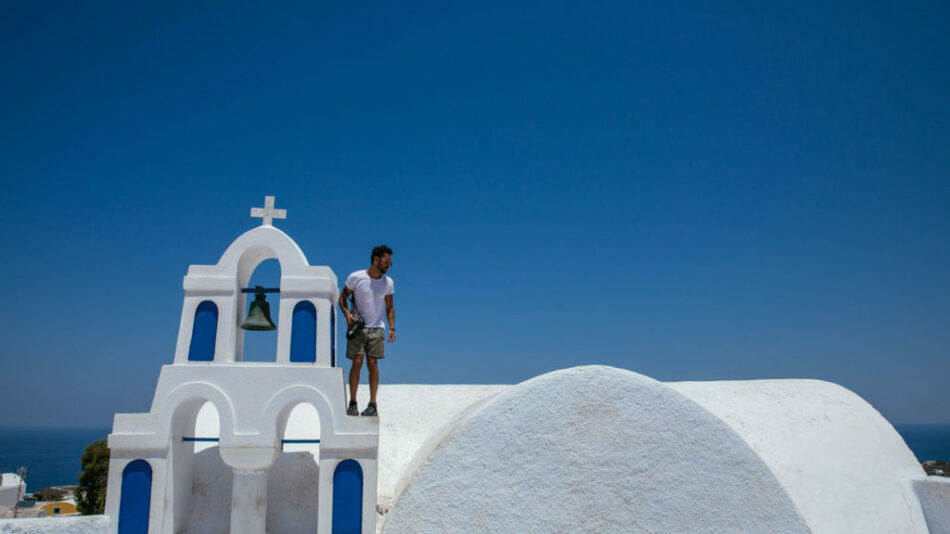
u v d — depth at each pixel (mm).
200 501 7965
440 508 6121
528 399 6359
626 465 6230
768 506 6234
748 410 9906
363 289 7750
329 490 6906
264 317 7652
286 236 7680
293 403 7480
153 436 6883
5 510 34312
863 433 9602
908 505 8688
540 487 6168
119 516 6723
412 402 10281
